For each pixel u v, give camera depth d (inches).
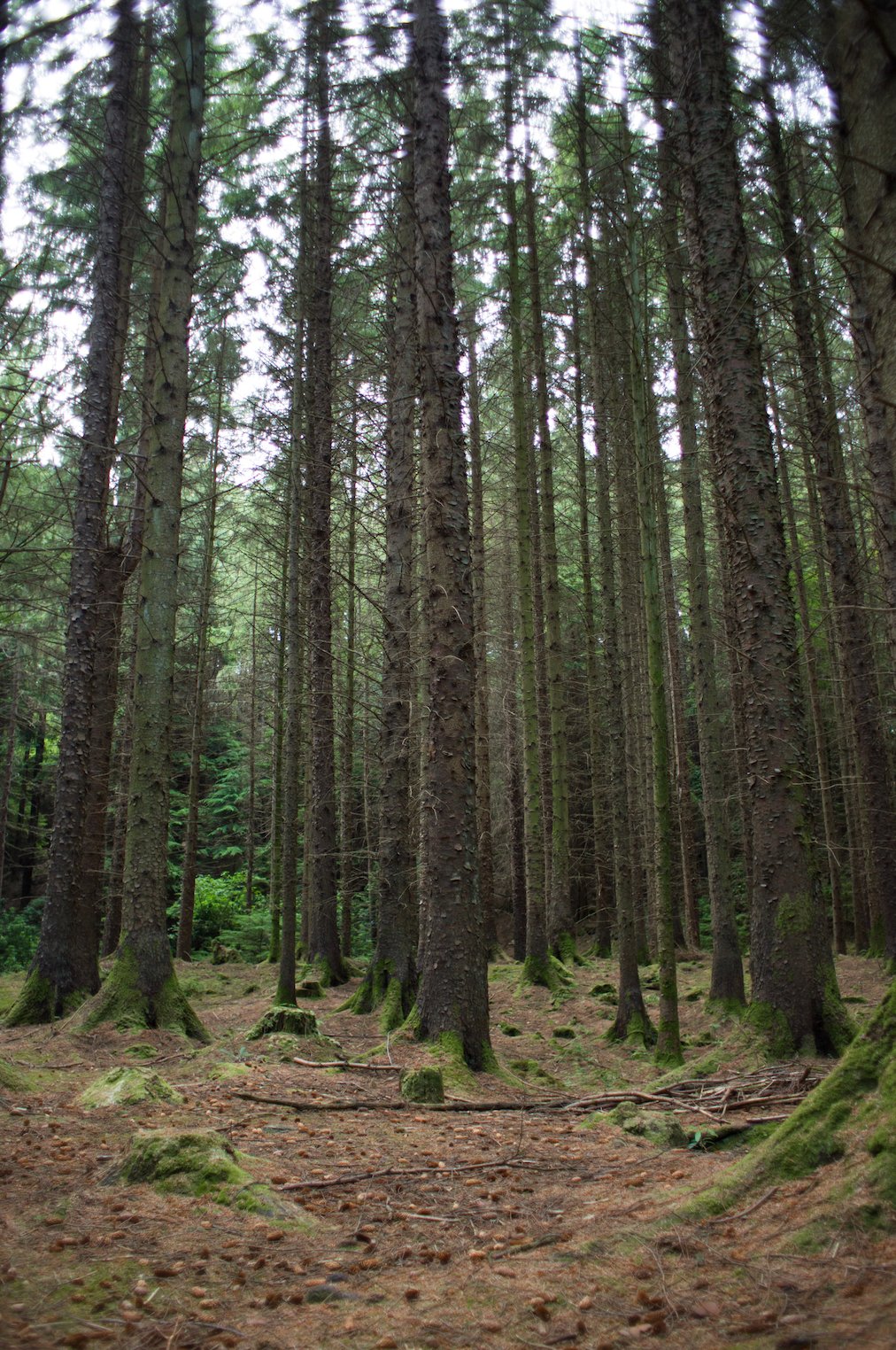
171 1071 279.3
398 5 365.1
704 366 332.8
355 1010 462.0
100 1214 137.9
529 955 579.5
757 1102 219.3
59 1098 225.5
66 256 519.5
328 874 620.4
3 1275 112.0
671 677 857.5
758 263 459.2
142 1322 101.0
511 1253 122.0
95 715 557.0
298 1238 132.9
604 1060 370.0
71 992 391.2
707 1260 104.6
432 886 322.7
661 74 328.5
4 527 382.9
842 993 508.7
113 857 731.4
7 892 1138.0
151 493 383.9
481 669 793.6
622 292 350.0
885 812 560.7
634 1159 180.1
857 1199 102.9
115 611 562.9
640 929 741.3
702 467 507.8
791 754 300.0
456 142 513.0
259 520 798.5
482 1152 191.5
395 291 549.3
